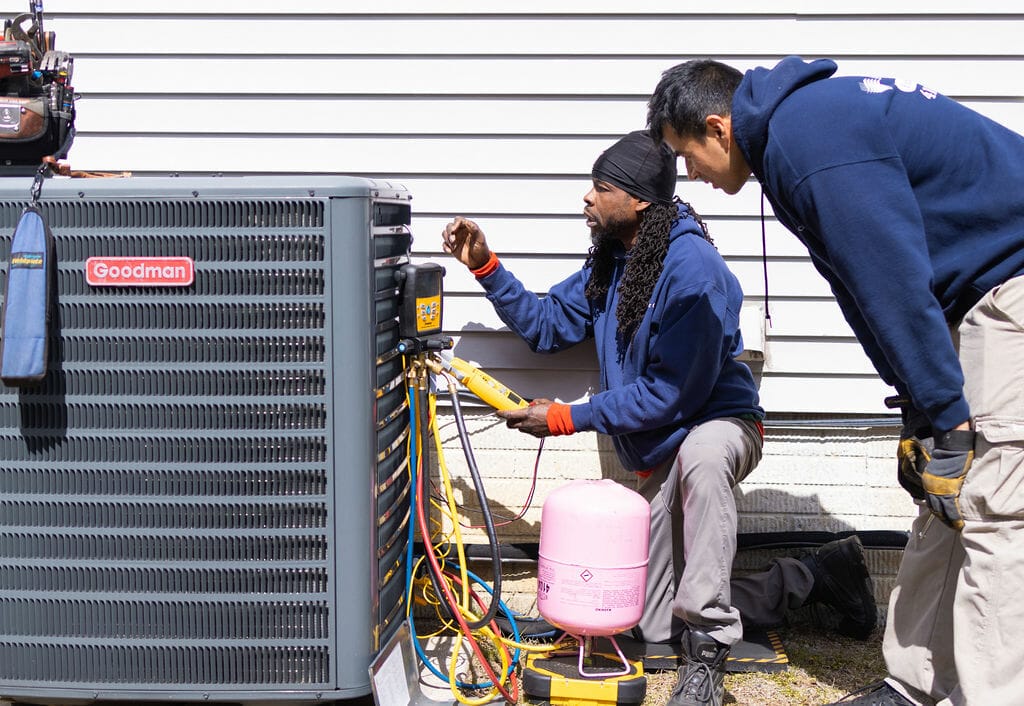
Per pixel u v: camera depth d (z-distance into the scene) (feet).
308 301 8.31
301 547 8.57
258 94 11.48
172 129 11.53
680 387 9.74
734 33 11.23
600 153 11.39
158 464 8.51
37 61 8.93
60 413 8.50
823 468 11.61
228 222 8.25
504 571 11.69
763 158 7.64
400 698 9.14
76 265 8.32
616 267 10.72
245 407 8.43
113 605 8.66
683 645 9.82
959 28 11.10
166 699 8.71
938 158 7.42
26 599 8.70
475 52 11.34
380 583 8.93
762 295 11.50
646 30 11.25
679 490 10.28
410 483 10.02
